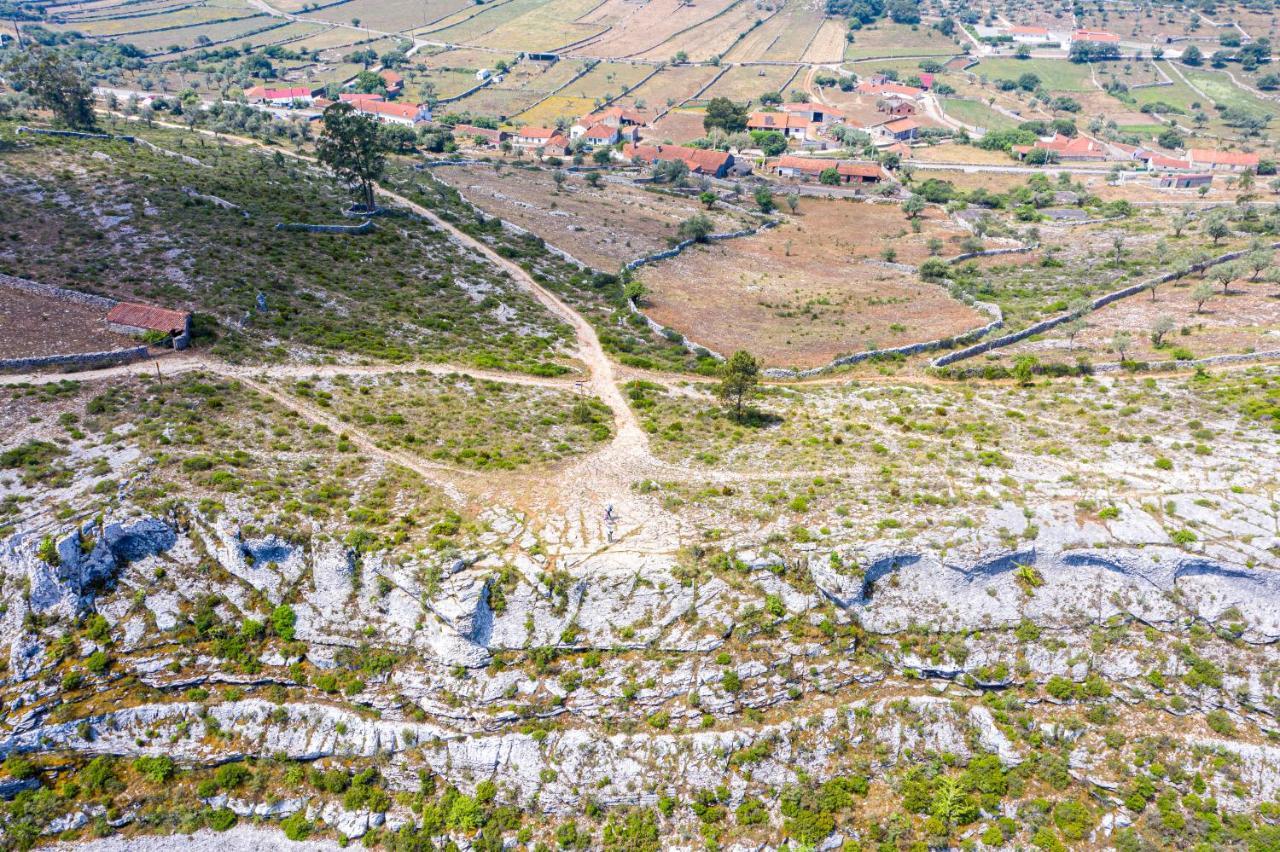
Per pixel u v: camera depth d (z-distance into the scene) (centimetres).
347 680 6078
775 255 16088
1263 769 5875
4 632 5794
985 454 7688
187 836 5650
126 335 8706
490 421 8319
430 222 14438
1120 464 7431
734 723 6041
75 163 13062
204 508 6341
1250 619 6262
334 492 6838
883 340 11400
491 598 6144
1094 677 6269
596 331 11338
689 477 7450
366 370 9088
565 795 5834
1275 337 10281
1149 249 15612
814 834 5691
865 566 6372
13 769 5578
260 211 12775
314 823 5756
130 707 5841
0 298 8956
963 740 6119
